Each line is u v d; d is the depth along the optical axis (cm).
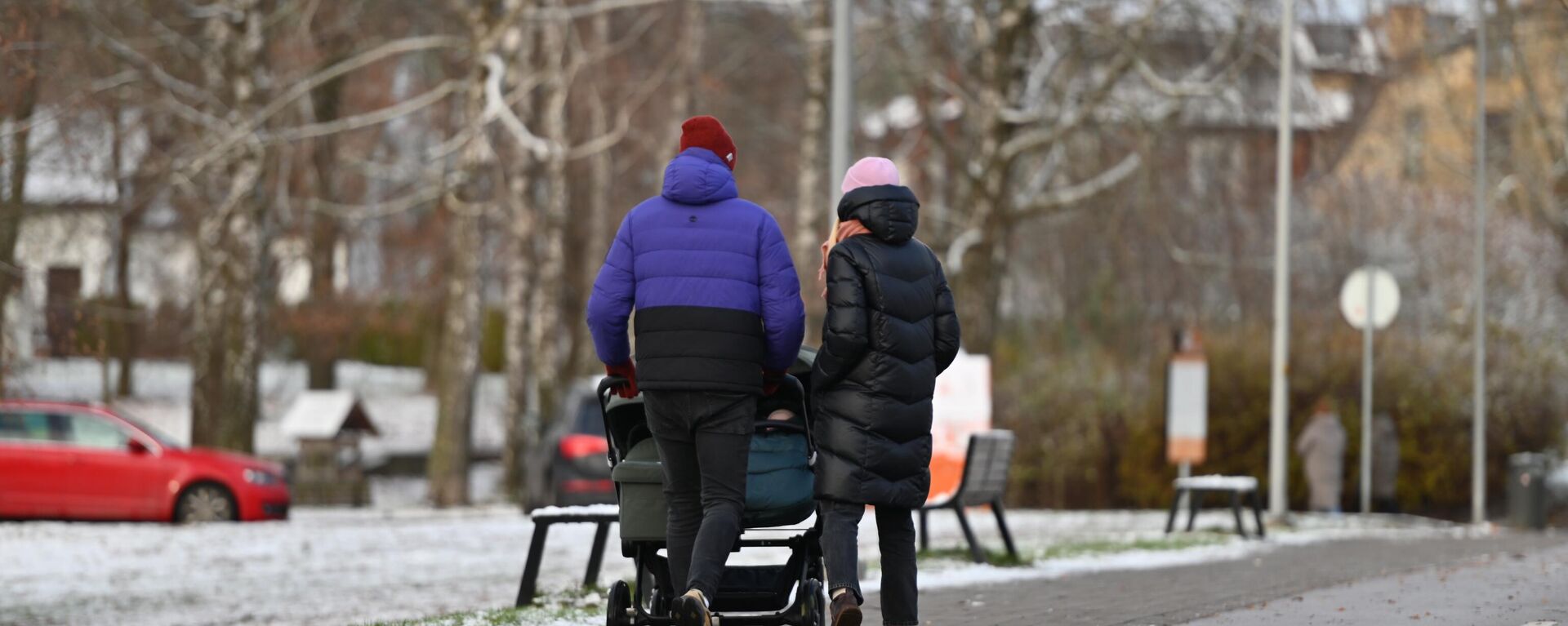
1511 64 7700
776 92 7475
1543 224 7519
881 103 7725
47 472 4159
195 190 5128
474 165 5444
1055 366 5997
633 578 2442
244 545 3303
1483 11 5775
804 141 5991
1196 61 5269
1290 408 5703
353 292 7494
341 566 2961
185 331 6531
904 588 1425
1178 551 2909
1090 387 5850
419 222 7175
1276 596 2008
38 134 4012
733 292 1328
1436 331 6456
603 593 2075
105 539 3378
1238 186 5541
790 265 1345
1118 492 5784
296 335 7900
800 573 1446
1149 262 5959
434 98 5294
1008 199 5497
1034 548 2959
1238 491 3534
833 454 1380
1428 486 5672
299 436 6341
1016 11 5341
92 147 4294
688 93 7000
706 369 1316
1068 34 5303
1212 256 5828
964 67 5572
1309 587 2141
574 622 1711
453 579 2703
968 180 5497
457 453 5850
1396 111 7550
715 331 1322
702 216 1345
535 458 4719
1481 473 5412
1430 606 1848
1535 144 7738
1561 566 2467
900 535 1433
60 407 4231
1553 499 5869
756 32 7281
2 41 3472
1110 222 5503
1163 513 5419
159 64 5109
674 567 1355
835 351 1377
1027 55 5488
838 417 1385
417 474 8556
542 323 7106
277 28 5353
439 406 5872
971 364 3628
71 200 4478
